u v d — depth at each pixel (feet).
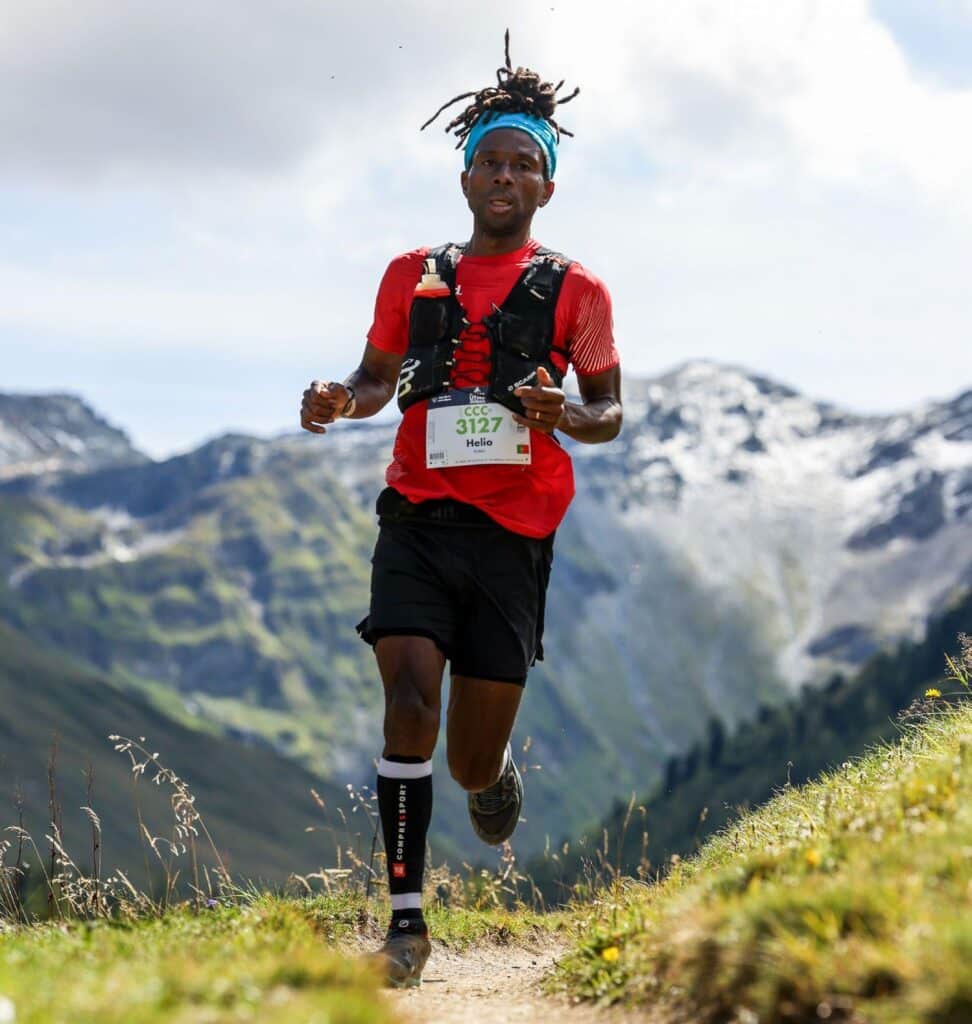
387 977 20.81
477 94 23.76
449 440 22.27
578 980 19.72
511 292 22.80
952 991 11.87
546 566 23.09
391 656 22.12
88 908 22.89
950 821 16.52
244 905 25.14
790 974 13.66
